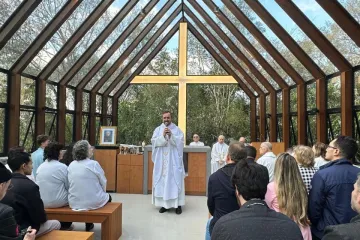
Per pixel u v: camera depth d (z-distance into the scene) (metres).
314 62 5.82
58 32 5.41
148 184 6.18
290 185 2.03
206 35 9.53
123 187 6.25
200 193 6.09
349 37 4.46
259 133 10.04
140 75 10.59
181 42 10.44
